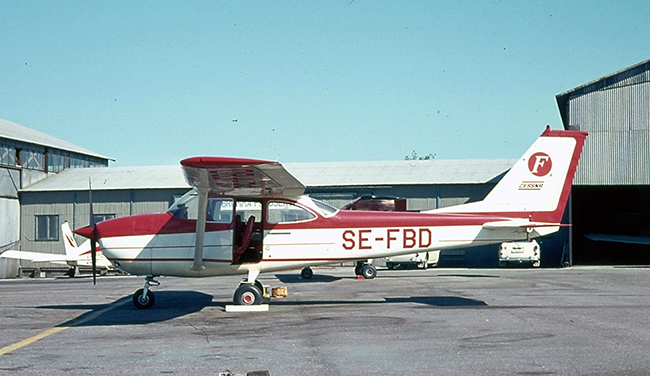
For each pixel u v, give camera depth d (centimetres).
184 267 1127
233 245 1116
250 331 864
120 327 923
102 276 2769
